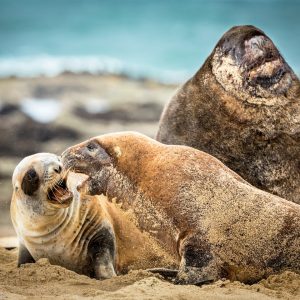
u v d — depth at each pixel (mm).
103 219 32500
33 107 96250
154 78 127938
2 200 69312
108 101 100875
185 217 29406
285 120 35750
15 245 41906
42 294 27172
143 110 98062
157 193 30312
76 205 32469
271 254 29062
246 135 36031
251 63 36000
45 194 31422
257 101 35844
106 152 32125
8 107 94250
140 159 31312
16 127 88188
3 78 110375
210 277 28531
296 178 35875
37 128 88312
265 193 29828
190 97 37750
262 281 28828
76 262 32656
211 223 29109
